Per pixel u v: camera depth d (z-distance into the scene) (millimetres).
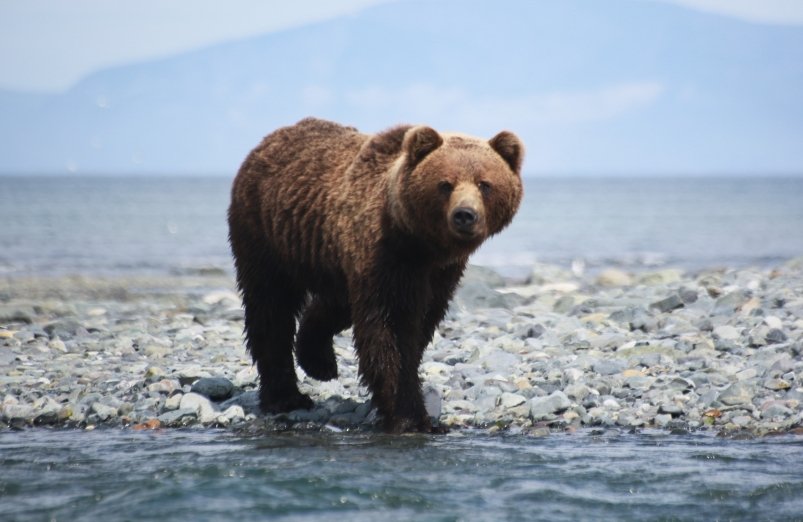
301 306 28125
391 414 24812
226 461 22531
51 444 24594
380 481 20922
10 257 102000
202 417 26828
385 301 23922
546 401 26406
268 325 27422
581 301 44250
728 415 25766
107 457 23188
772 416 25562
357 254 24000
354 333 24453
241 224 27531
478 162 22594
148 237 142625
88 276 76625
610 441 24219
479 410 26812
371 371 24219
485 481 21031
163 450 23797
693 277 66062
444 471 21688
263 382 27625
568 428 25469
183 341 38562
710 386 28047
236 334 40344
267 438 24875
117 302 56688
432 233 22797
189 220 199375
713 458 22531
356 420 26391
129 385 30031
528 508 19453
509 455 22891
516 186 23578
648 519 18984
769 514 19156
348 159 25547
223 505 19531
